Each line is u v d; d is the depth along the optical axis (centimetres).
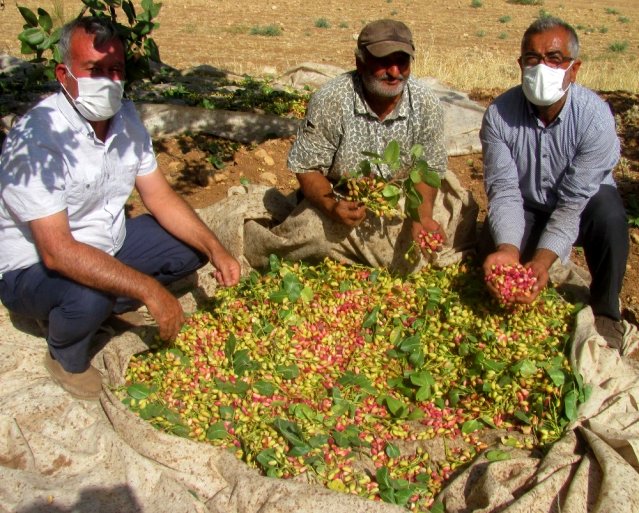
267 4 3152
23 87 947
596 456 352
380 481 350
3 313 466
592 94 468
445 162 500
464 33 2512
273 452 361
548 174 486
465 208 520
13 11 2208
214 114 808
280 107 943
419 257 494
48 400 391
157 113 793
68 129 387
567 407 386
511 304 438
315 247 499
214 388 409
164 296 395
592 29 2784
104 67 372
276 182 727
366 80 448
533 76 445
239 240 531
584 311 454
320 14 2931
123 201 427
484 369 416
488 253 502
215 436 375
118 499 337
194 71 1184
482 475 349
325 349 445
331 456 362
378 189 458
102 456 359
